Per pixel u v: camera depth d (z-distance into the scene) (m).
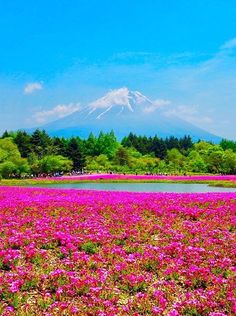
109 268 12.93
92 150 131.75
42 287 11.45
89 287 10.99
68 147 112.56
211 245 15.45
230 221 20.38
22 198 29.31
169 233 17.42
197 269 12.12
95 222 19.64
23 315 9.49
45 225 18.70
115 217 21.02
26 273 11.78
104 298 10.56
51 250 15.34
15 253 13.90
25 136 121.12
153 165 115.25
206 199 27.70
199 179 73.44
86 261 13.32
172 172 100.69
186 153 147.88
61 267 12.97
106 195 31.77
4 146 92.75
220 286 11.27
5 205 25.00
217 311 9.78
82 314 9.42
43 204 25.62
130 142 162.75
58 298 10.54
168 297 10.70
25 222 19.56
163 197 29.44
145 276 12.13
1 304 10.09
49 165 95.00
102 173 99.81
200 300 10.27
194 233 17.52
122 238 16.55
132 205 25.31
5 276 11.76
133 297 10.88
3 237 16.58
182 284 11.88
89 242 15.63
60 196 31.08
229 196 29.36
